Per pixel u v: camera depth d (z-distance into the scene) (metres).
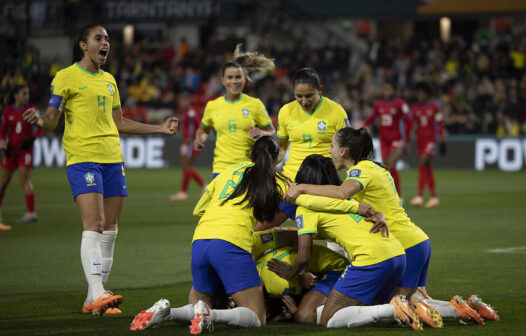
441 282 25.42
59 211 49.72
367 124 50.53
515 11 105.12
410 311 18.14
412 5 109.69
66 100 21.22
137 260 30.38
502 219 44.91
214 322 17.64
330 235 19.52
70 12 117.44
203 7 113.75
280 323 19.55
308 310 19.38
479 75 103.38
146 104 107.81
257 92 101.38
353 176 19.73
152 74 112.25
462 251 32.47
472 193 63.31
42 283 25.38
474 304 19.45
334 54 109.69
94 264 20.41
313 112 26.23
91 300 20.52
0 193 42.09
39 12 118.19
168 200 58.22
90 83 21.31
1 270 27.88
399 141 49.78
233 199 19.20
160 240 36.22
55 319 19.94
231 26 118.88
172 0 114.38
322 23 122.44
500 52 105.25
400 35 128.88
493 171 89.69
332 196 19.25
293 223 41.22
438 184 72.56
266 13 118.31
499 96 97.69
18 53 107.94
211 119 30.91
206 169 95.69
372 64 107.06
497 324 19.27
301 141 26.44
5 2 114.25
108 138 21.52
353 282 18.77
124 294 23.61
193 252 19.09
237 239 18.61
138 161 101.25
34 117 20.44
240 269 18.53
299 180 20.42
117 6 115.75
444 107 97.31
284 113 26.89
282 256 20.34
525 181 75.44
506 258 30.53
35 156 101.38
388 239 19.02
